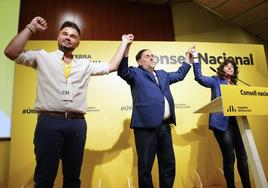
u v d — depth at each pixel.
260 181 1.38
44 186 1.42
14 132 2.50
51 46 2.76
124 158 2.58
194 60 2.36
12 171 2.42
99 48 2.81
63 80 1.57
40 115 1.53
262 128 2.92
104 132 2.62
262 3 3.42
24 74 2.65
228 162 2.10
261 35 4.43
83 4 4.18
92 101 2.66
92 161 2.53
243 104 1.39
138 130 1.92
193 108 2.82
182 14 4.55
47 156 1.45
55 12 4.01
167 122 2.03
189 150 2.70
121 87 2.73
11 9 2.72
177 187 2.59
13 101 2.57
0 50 2.58
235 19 3.85
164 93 2.06
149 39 4.33
